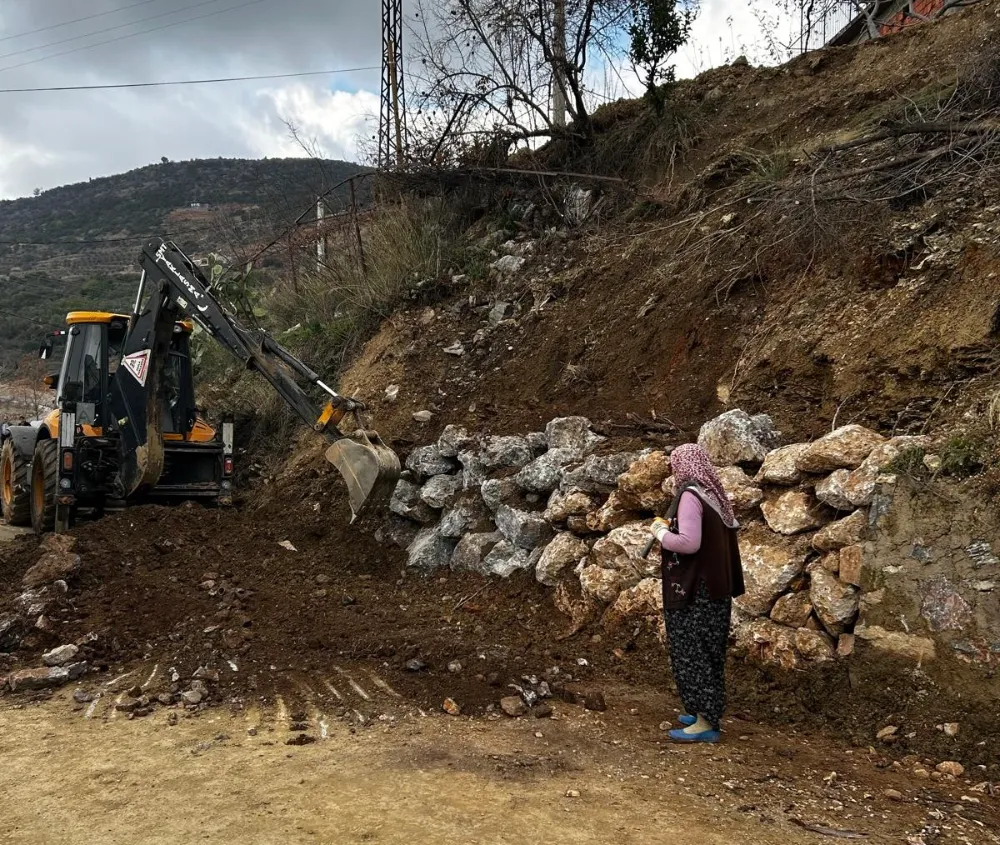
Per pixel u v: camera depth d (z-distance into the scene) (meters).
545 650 5.51
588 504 6.09
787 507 4.91
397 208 12.41
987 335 5.16
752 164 8.66
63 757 4.03
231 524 8.38
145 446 8.41
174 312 8.45
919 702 4.07
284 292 13.38
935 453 4.43
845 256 6.64
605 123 11.34
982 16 8.70
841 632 4.47
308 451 9.82
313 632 5.72
